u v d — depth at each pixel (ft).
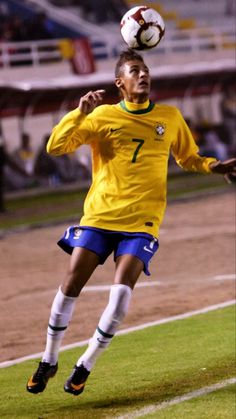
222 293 115.65
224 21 401.29
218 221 188.65
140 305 109.60
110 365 77.97
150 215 63.21
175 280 127.54
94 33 357.00
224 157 304.50
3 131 267.39
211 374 72.23
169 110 64.85
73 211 216.74
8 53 285.43
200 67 289.33
